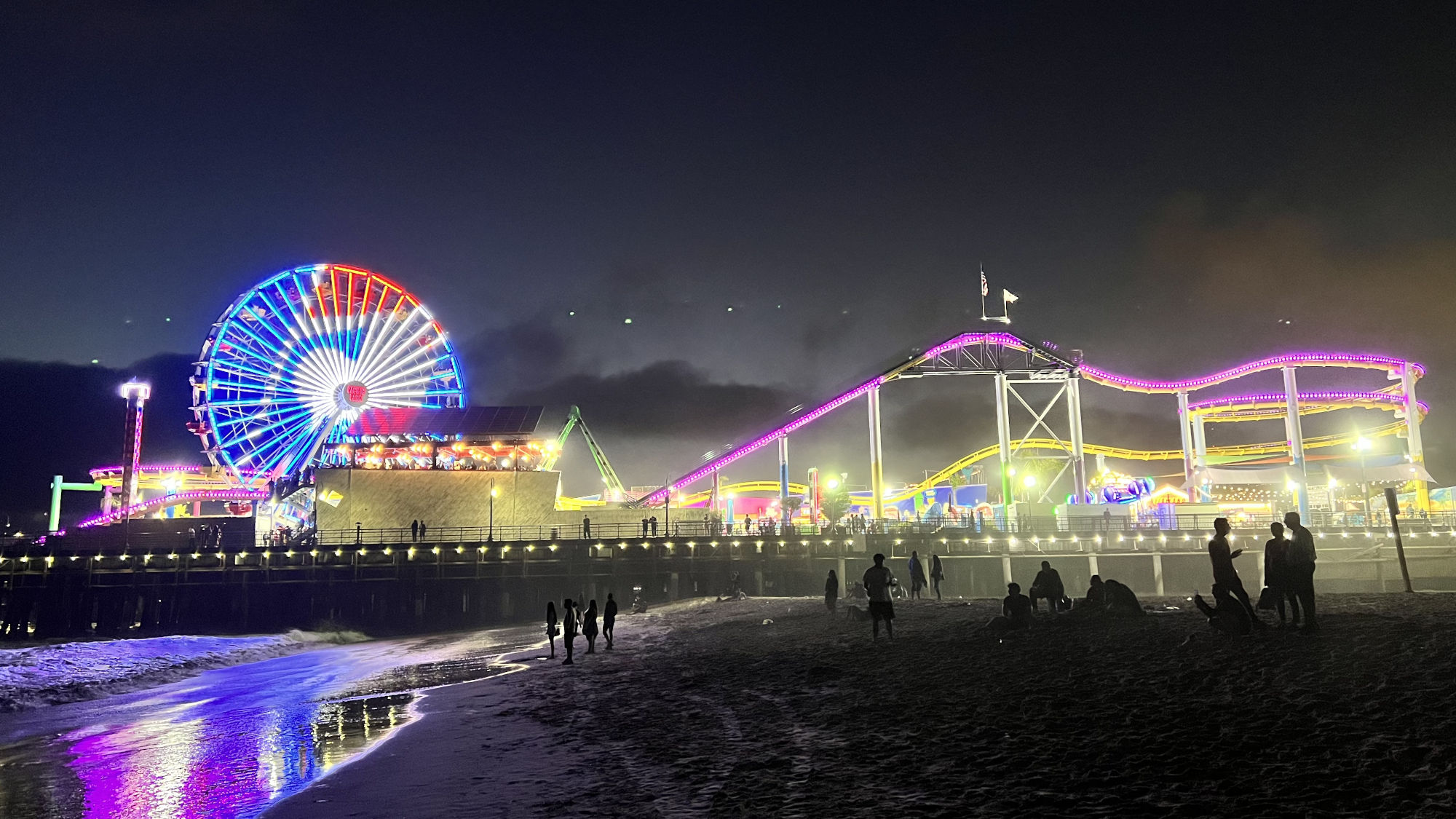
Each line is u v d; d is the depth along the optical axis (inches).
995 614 1180.5
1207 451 4439.0
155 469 4606.3
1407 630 665.6
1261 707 497.4
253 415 3102.9
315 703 986.7
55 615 2465.6
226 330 3083.2
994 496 3858.3
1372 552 2605.8
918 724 567.2
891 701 647.8
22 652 1610.5
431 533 2859.3
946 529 2829.7
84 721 940.6
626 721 697.6
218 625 2469.2
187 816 493.4
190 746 733.3
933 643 917.2
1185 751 433.7
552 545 2573.8
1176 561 2719.0
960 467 4124.0
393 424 3021.7
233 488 3966.5
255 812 486.0
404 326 3410.4
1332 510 3149.6
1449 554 2578.7
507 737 669.3
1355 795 346.0
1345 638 651.5
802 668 857.5
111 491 4333.2
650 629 1563.7
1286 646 642.8
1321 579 2630.4
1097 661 694.5
